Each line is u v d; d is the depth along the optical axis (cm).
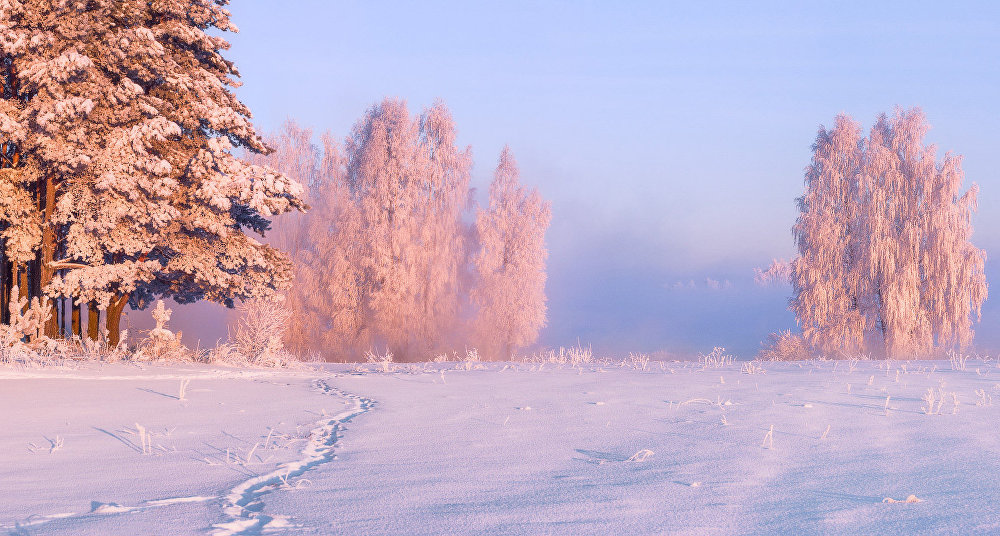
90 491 391
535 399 814
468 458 478
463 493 371
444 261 4162
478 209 4253
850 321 3297
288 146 4212
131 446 551
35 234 1773
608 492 365
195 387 1052
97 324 2062
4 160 1827
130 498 372
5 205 1741
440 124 4275
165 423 679
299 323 4094
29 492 389
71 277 1722
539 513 323
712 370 1201
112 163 1702
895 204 3284
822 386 857
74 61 1644
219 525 308
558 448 510
